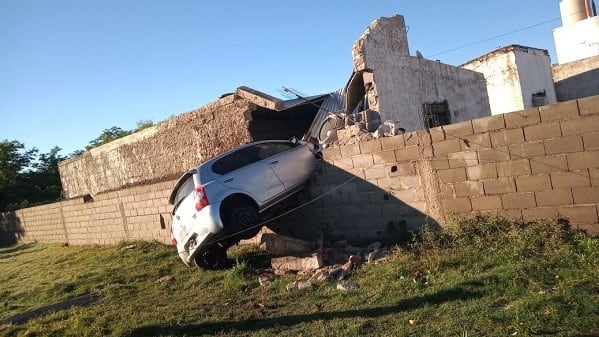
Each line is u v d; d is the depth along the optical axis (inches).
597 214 241.1
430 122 554.6
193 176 348.8
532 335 165.3
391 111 483.8
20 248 888.9
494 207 279.9
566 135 248.1
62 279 454.9
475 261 248.5
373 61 472.4
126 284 383.9
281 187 365.7
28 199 1369.3
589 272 197.3
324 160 370.0
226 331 240.2
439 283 234.5
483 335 173.6
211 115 546.6
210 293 311.9
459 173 293.4
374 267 283.0
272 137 546.6
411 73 529.3
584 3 1040.2
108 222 650.2
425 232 292.8
